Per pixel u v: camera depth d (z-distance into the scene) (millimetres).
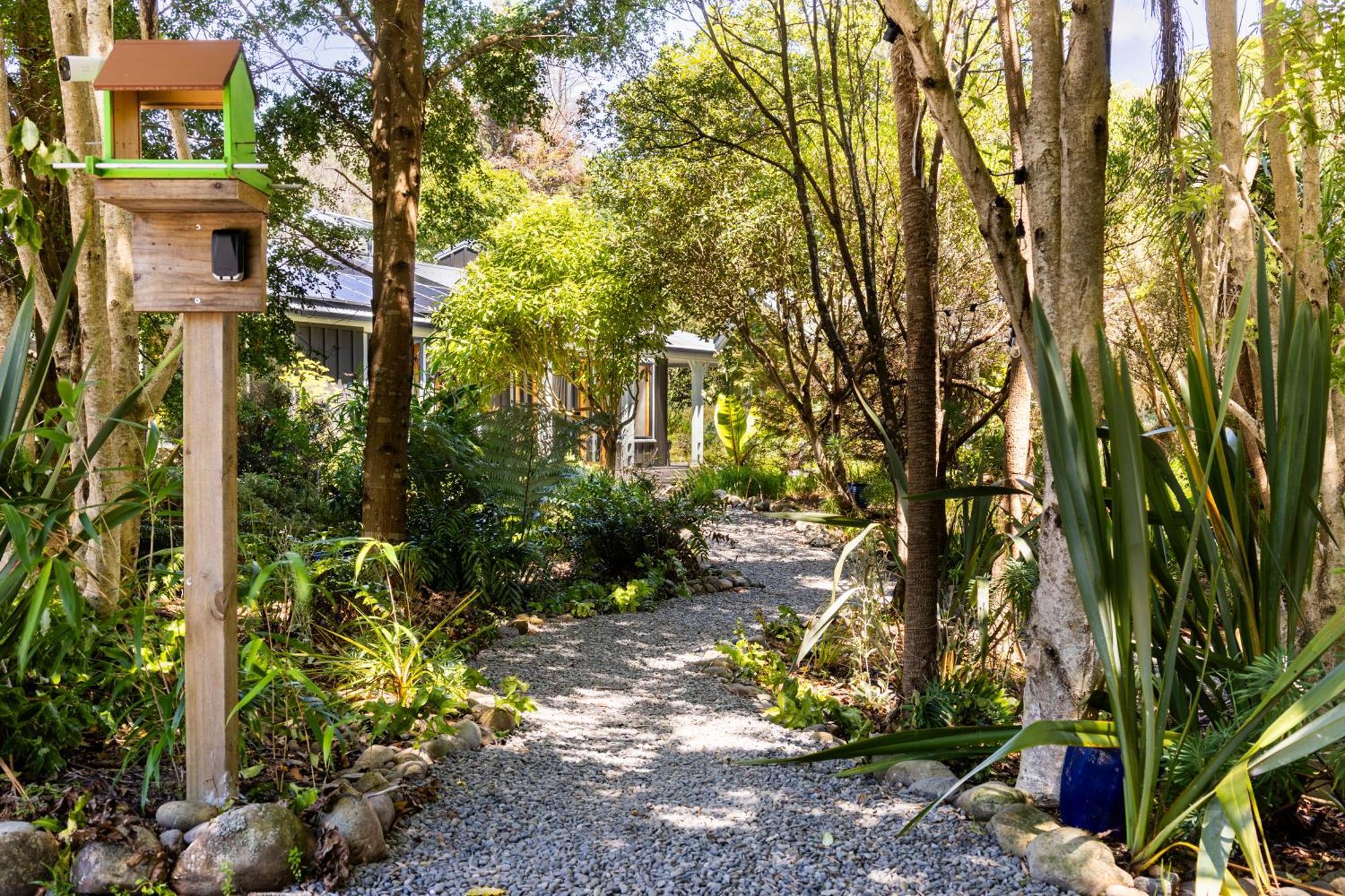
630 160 9523
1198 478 3018
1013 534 4867
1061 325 3232
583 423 7871
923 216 4266
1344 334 4082
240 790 3016
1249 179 5020
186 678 2893
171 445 6461
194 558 2891
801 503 13266
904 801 3490
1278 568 2947
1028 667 3318
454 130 8352
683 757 4051
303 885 2699
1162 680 2920
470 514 7148
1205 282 5012
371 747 3594
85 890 2549
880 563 5547
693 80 8523
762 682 5293
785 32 5344
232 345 2932
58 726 3021
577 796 3523
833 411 9344
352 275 13461
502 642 6047
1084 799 2930
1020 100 4484
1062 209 3203
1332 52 4004
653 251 9711
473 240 12492
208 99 2748
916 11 3203
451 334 12102
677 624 6848
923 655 4332
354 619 4895
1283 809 2965
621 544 8227
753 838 3145
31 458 3123
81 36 4312
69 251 6379
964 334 7824
